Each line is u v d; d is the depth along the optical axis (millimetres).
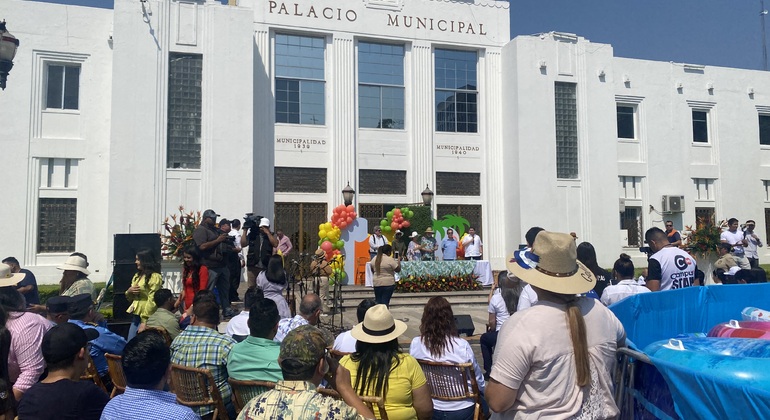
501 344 2783
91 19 17969
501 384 2705
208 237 10438
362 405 3316
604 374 2801
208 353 4512
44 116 17484
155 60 17438
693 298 4633
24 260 16938
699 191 23719
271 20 19562
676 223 23031
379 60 21078
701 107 23922
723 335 4031
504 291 6773
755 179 24297
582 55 21812
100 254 17547
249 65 18297
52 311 5309
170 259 14250
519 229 20547
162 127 17391
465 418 4578
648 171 22891
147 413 2898
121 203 16906
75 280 7555
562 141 21406
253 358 4246
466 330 9391
